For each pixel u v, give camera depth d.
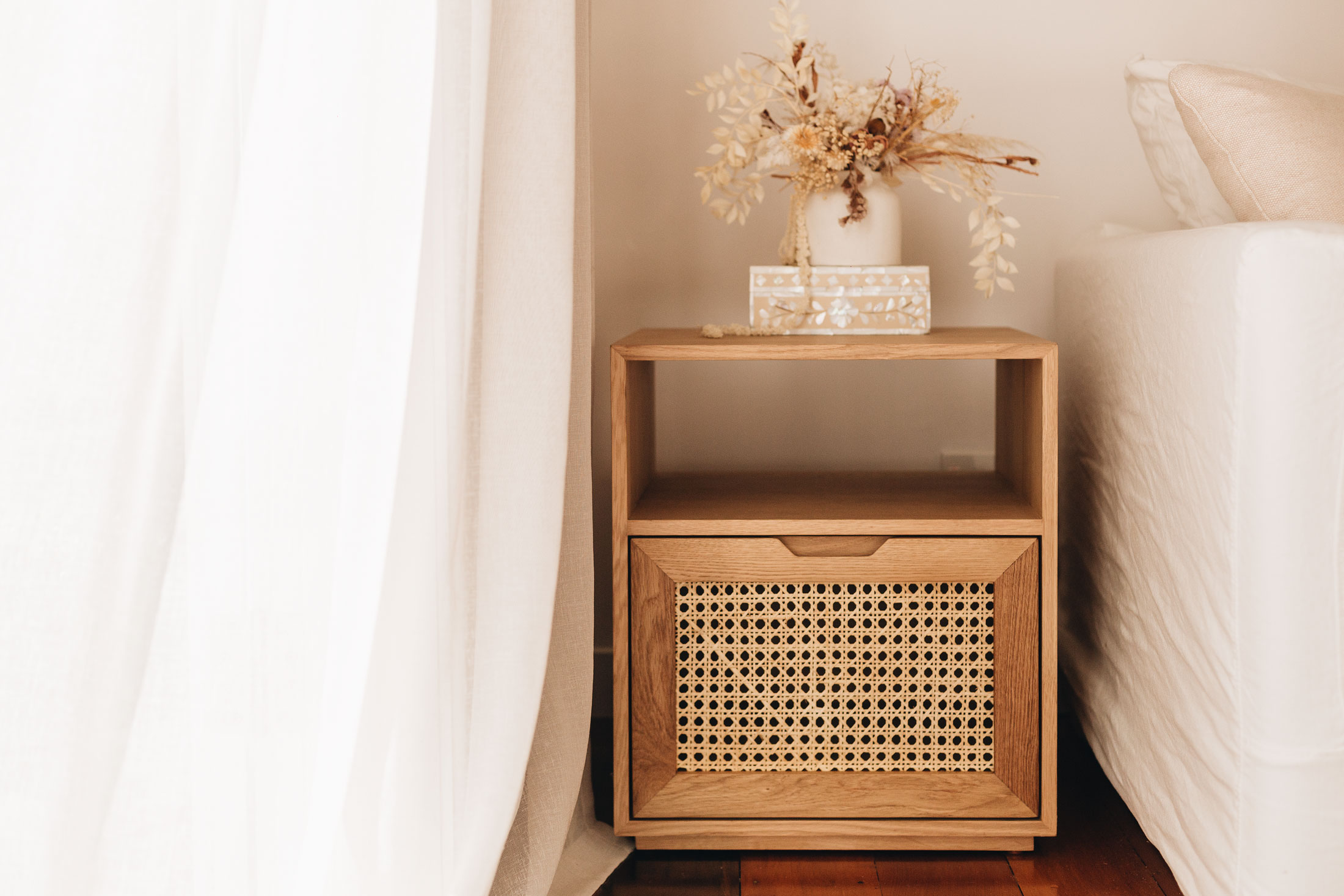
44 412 0.43
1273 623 0.84
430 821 0.78
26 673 0.43
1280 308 0.82
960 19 1.55
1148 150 1.35
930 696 1.16
